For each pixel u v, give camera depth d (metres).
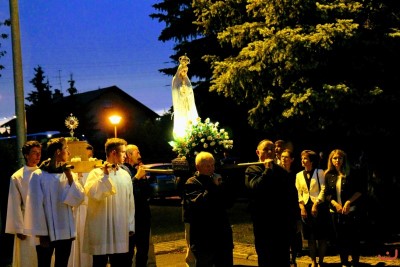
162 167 20.95
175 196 21.72
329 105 10.86
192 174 7.96
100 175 6.49
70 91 37.34
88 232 6.57
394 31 11.20
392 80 11.22
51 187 6.48
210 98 21.39
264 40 11.70
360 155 13.83
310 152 8.32
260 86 12.12
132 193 6.89
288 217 6.66
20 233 6.50
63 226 6.48
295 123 12.61
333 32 10.70
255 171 6.82
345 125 11.16
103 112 45.88
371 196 12.41
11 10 9.61
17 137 9.63
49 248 6.50
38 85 37.12
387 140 11.93
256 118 12.56
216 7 13.51
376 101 10.98
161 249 10.66
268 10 11.88
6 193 13.82
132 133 38.38
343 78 11.45
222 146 8.16
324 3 11.65
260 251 6.64
